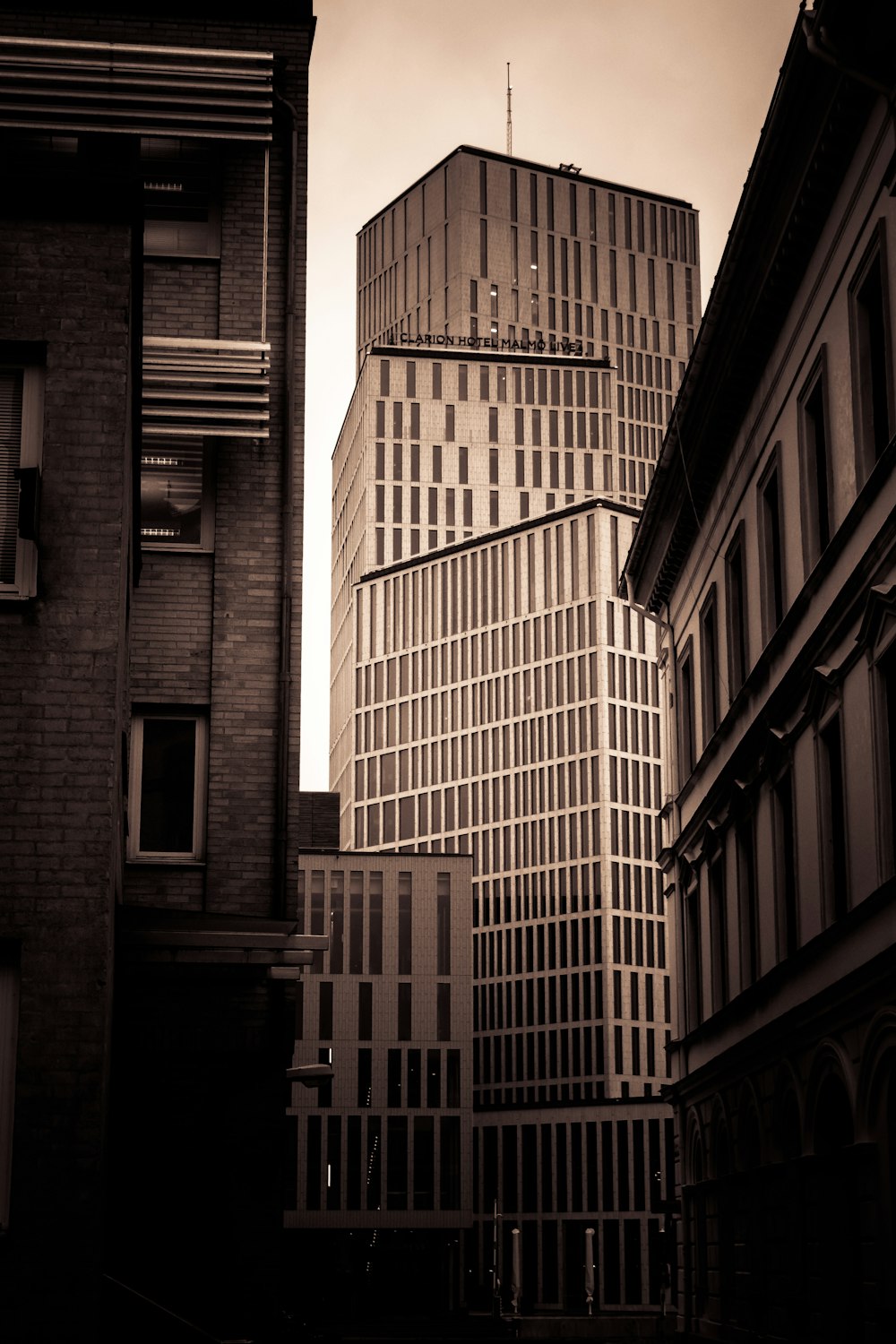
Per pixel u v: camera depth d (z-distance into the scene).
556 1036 120.94
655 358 174.00
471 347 161.50
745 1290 31.25
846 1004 22.70
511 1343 54.72
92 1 25.75
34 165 25.17
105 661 14.03
